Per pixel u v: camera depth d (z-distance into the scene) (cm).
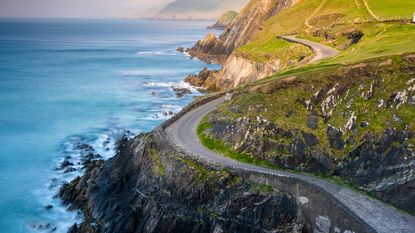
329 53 8525
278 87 5338
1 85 12862
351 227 3625
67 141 7994
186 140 5191
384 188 3919
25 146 7712
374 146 4256
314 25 11881
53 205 5669
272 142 4709
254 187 4203
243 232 4112
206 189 4353
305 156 4559
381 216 3650
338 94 4997
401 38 7131
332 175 4372
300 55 9619
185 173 4538
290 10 15138
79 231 4997
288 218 4034
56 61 18762
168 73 15375
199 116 6000
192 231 4281
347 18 10450
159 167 4800
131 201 4816
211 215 4247
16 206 5644
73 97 11381
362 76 4941
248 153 4750
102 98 11256
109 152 7394
